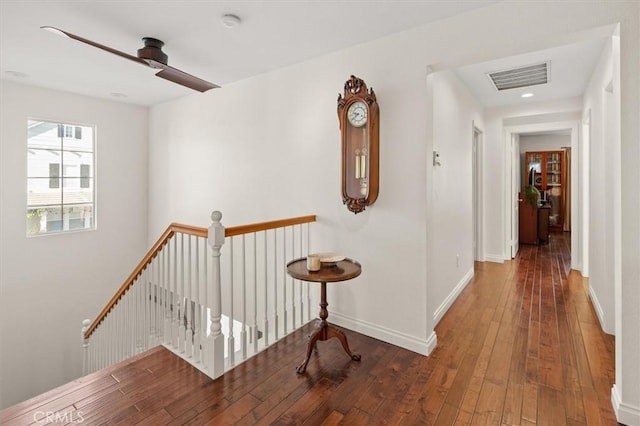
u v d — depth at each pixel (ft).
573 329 9.69
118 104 16.22
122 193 16.55
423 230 8.50
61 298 14.65
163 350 8.66
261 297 12.23
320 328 8.03
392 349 8.74
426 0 7.20
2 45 9.73
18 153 13.42
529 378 7.30
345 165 9.33
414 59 8.44
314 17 7.98
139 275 10.05
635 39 5.85
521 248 21.65
